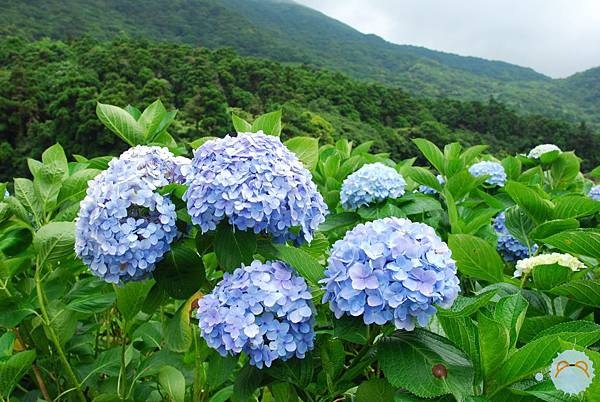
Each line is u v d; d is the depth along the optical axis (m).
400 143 40.59
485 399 1.23
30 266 2.15
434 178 3.55
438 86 109.00
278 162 1.57
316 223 1.72
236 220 1.51
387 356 1.36
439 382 1.25
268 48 105.50
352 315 1.40
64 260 1.99
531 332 1.68
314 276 1.49
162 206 1.60
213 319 1.41
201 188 1.52
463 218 3.22
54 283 1.99
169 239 1.61
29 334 2.10
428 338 1.40
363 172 3.15
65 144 30.45
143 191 1.58
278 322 1.40
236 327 1.37
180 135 30.61
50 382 2.18
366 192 3.10
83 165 2.77
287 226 1.59
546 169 4.71
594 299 1.73
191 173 1.60
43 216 2.10
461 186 3.44
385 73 112.56
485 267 1.97
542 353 1.23
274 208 1.50
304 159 2.29
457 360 1.33
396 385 1.30
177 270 1.66
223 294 1.44
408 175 3.62
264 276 1.44
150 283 1.88
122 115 2.42
